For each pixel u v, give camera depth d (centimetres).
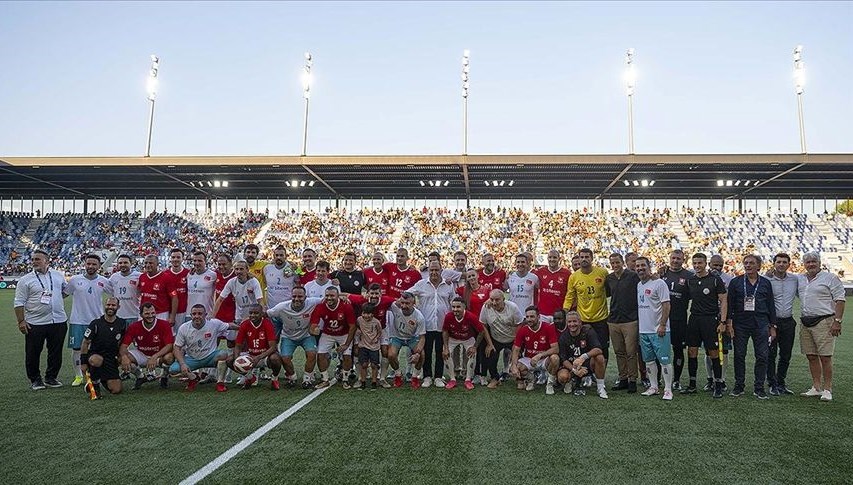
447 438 590
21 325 835
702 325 814
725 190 3875
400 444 569
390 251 3744
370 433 608
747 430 626
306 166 3169
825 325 780
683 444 573
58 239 4088
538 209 4162
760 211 4044
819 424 651
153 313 848
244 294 910
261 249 3831
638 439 590
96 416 681
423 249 3731
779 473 493
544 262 3569
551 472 492
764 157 2903
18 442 578
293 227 4059
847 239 3697
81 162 3108
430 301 890
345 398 785
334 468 500
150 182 3719
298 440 582
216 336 866
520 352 870
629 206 4269
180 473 489
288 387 866
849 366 1054
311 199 4353
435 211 4144
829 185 3647
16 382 901
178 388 852
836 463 519
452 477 479
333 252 3734
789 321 822
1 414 691
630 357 838
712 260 914
